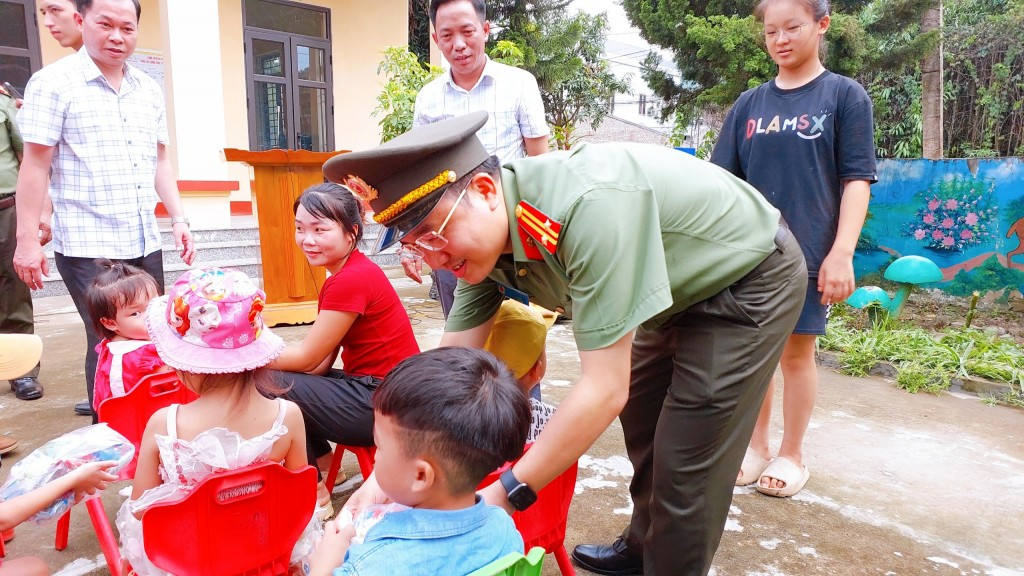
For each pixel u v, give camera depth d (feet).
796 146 7.72
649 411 6.10
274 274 15.51
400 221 4.17
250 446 4.93
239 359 5.10
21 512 4.75
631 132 55.21
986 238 18.43
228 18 28.84
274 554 4.92
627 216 4.24
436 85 10.66
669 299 4.26
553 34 39.75
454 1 9.62
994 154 27.81
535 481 4.20
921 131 28.68
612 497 8.16
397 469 3.61
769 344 5.10
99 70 8.87
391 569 3.43
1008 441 10.22
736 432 5.21
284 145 31.32
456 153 4.07
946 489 8.57
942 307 19.38
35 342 6.98
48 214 10.85
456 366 3.62
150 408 6.30
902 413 11.42
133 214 9.31
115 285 6.96
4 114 10.91
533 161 4.53
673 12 27.99
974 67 28.35
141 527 4.66
